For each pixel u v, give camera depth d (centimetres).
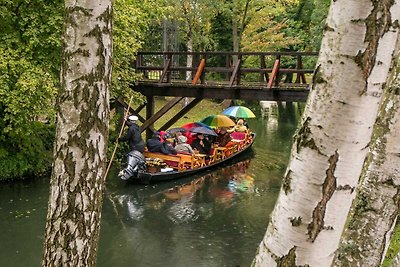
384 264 538
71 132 334
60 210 343
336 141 147
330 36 146
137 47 1257
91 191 346
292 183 156
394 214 255
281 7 2362
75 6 321
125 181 1202
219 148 1427
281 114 2612
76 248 346
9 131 1108
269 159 1529
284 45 2545
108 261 780
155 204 1058
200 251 827
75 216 343
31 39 1000
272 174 1345
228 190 1180
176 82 1457
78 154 337
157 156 1268
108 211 1005
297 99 1276
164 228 924
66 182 340
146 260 788
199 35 2180
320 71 149
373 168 259
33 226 897
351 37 142
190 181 1243
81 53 325
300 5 3241
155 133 1317
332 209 152
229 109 1638
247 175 1327
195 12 2067
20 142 1155
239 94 1338
